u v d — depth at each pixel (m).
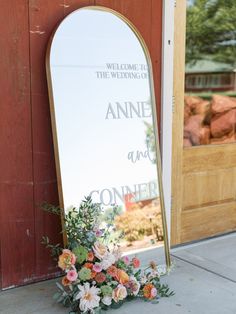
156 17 3.15
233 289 2.84
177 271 3.11
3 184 2.66
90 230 2.56
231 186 3.91
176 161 3.49
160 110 3.28
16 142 2.68
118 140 2.90
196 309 2.57
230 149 3.84
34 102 2.72
